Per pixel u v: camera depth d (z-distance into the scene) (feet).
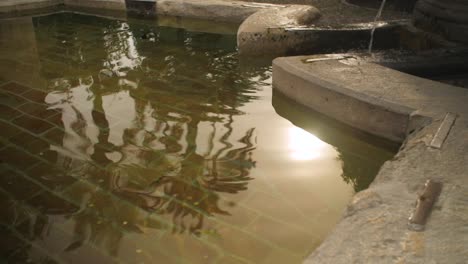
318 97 11.35
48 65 15.72
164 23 20.11
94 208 8.38
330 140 10.61
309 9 17.53
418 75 12.62
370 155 10.06
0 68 15.52
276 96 12.82
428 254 5.61
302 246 7.19
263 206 8.23
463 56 12.87
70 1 22.89
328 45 15.46
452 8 13.76
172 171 9.41
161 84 13.79
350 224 6.41
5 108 12.51
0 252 7.38
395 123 9.96
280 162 9.65
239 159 9.77
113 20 20.89
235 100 12.63
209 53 16.28
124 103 12.63
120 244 7.43
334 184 8.89
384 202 6.81
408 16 17.56
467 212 6.36
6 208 8.47
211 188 8.82
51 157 10.09
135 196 8.67
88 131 11.17
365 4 19.34
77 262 7.09
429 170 7.58
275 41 15.46
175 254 7.13
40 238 7.66
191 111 12.03
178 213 8.13
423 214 6.34
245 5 19.16
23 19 21.59
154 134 10.91
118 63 15.67
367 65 12.30
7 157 10.12
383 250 5.78
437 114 9.43
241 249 7.17
